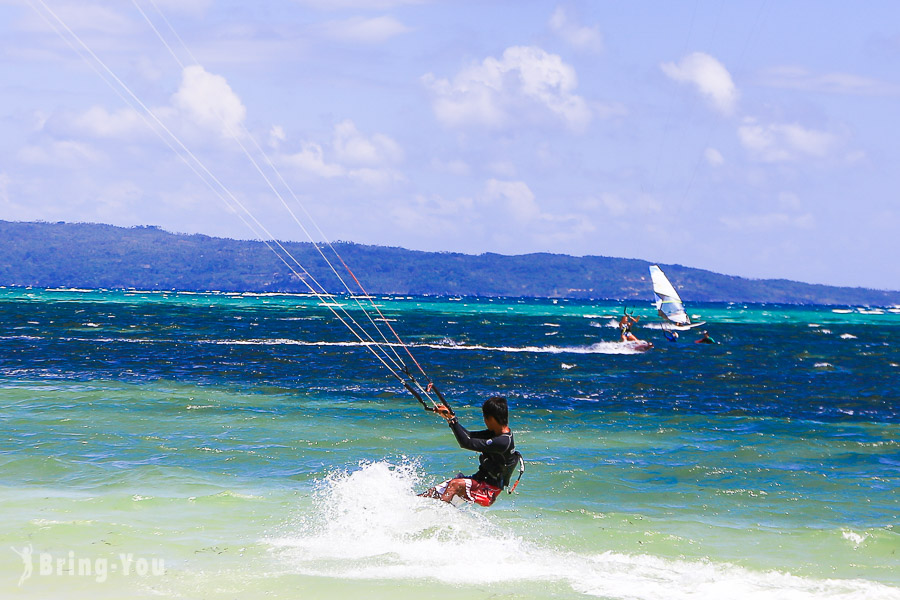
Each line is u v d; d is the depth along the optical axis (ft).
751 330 583.99
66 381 164.25
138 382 165.68
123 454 92.27
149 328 389.60
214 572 53.67
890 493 83.82
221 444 99.96
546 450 103.55
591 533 66.08
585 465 93.86
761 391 186.80
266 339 330.95
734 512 75.46
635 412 142.10
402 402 144.15
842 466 97.60
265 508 70.18
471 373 212.23
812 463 99.04
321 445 101.30
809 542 65.10
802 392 186.80
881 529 68.80
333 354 261.03
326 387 164.96
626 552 61.05
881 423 136.77
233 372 192.34
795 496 81.97
